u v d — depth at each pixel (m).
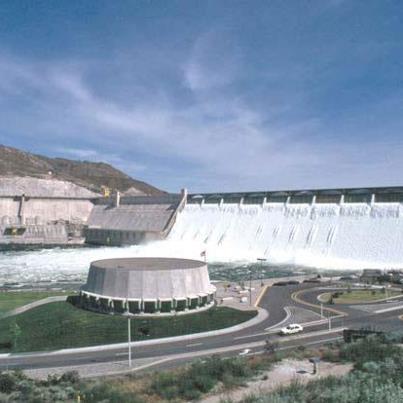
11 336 67.75
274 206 183.00
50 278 133.75
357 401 31.83
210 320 75.00
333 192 167.38
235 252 176.38
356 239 148.75
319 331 69.31
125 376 49.09
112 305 78.25
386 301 90.31
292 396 33.91
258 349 60.47
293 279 117.94
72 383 46.72
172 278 79.81
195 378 41.97
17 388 44.41
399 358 44.16
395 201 149.62
